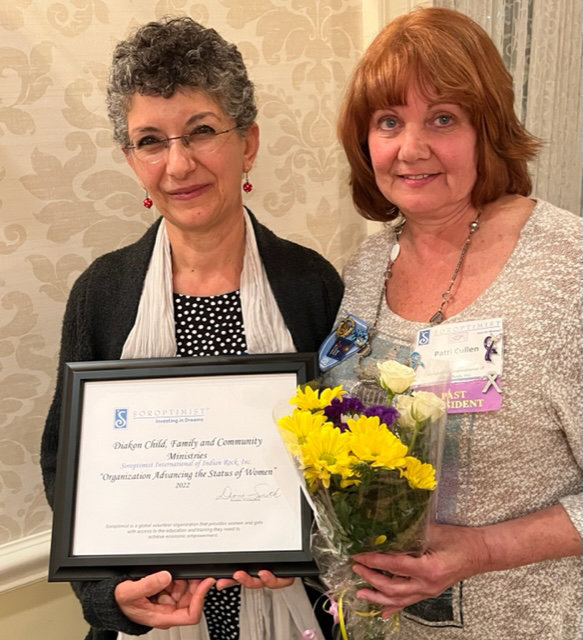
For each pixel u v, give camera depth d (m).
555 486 1.12
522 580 1.14
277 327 1.33
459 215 1.20
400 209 1.25
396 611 1.11
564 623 1.13
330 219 2.04
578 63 1.72
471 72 1.08
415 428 0.95
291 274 1.37
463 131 1.13
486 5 1.79
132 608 1.19
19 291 1.62
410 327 1.20
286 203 1.95
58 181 1.62
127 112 1.17
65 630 1.86
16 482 1.71
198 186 1.19
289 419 0.95
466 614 1.16
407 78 1.09
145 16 1.65
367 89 1.14
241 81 1.20
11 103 1.53
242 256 1.35
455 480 1.12
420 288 1.24
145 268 1.33
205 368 1.21
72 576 1.18
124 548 1.17
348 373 1.23
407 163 1.14
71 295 1.38
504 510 1.12
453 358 1.11
